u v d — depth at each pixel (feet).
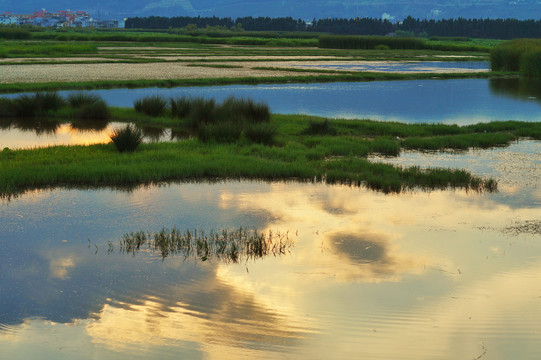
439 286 44.34
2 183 71.56
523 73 294.46
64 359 33.86
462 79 274.16
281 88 222.69
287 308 40.47
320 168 84.43
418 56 455.63
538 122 133.59
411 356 34.53
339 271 47.26
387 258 50.21
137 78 236.63
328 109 166.20
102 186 74.59
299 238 55.31
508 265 48.75
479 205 67.72
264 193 72.38
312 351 34.94
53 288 43.32
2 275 45.47
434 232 57.41
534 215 63.67
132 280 45.06
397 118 149.69
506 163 92.94
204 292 43.01
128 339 36.22
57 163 84.07
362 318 39.06
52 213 62.28
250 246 52.37
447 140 109.40
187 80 227.40
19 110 144.36
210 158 88.38
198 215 62.34
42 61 315.37
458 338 36.55
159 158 87.92
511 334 37.09
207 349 35.01
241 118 121.29
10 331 37.11
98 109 141.38
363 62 381.60
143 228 57.72
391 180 76.54
